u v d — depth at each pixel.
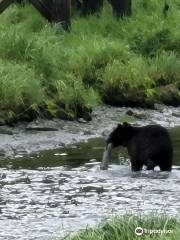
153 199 20.39
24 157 25.67
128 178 22.89
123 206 19.70
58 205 19.92
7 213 19.28
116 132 24.34
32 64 32.16
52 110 30.11
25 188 21.55
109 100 33.28
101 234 15.83
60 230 17.88
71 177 22.89
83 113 30.81
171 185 22.03
